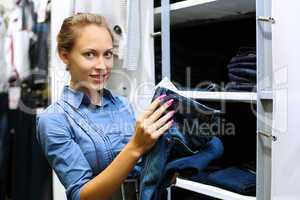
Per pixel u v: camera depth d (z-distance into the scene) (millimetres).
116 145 793
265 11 789
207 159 746
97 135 783
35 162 1323
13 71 1380
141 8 1108
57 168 735
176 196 1216
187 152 719
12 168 1385
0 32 1395
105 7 1115
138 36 1111
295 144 789
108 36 795
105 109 850
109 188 655
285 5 760
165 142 705
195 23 1246
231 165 1127
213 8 1039
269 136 793
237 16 1140
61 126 757
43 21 1280
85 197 670
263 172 811
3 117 1377
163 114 682
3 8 1396
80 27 768
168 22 1039
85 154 764
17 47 1374
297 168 793
